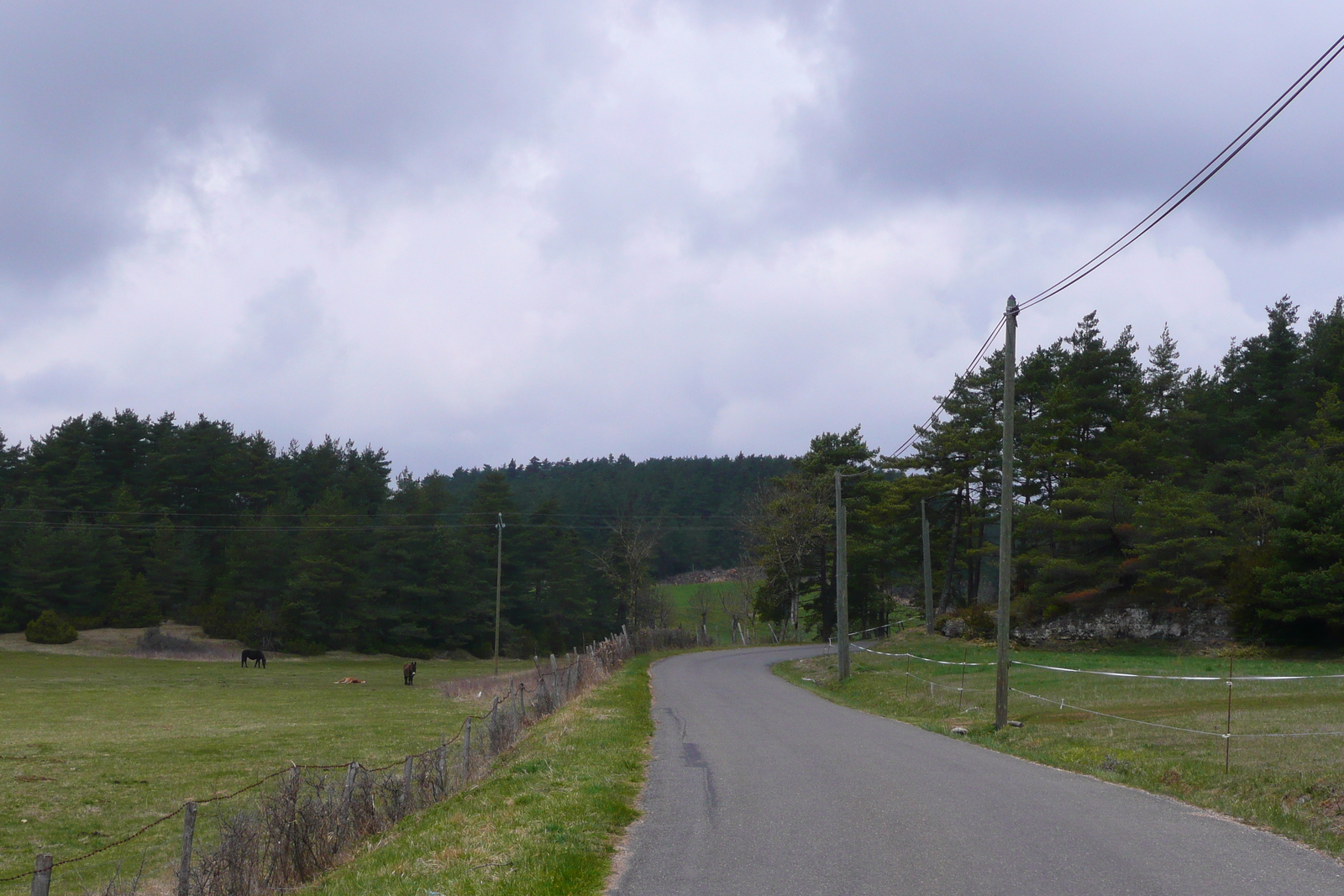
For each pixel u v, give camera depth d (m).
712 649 70.56
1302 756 13.11
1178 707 20.19
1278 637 36.66
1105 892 7.26
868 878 7.77
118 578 90.50
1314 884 7.46
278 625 90.69
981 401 65.00
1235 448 53.94
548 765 14.18
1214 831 9.50
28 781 22.34
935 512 69.88
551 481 180.00
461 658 99.62
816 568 82.25
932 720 22.28
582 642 113.00
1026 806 10.90
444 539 99.50
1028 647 44.38
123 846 16.36
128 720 37.19
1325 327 56.09
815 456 81.31
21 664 70.06
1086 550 45.81
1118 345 56.09
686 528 135.62
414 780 14.26
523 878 7.81
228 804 19.84
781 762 14.84
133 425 102.62
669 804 11.42
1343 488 36.09
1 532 86.94
